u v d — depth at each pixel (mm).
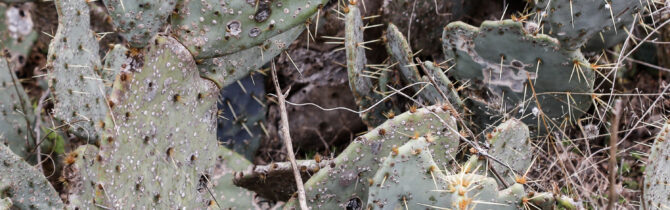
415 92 3752
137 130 2748
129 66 2715
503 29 3332
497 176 3123
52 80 3305
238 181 3377
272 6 2807
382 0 3984
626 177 3850
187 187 2922
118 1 2602
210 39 2787
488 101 3633
